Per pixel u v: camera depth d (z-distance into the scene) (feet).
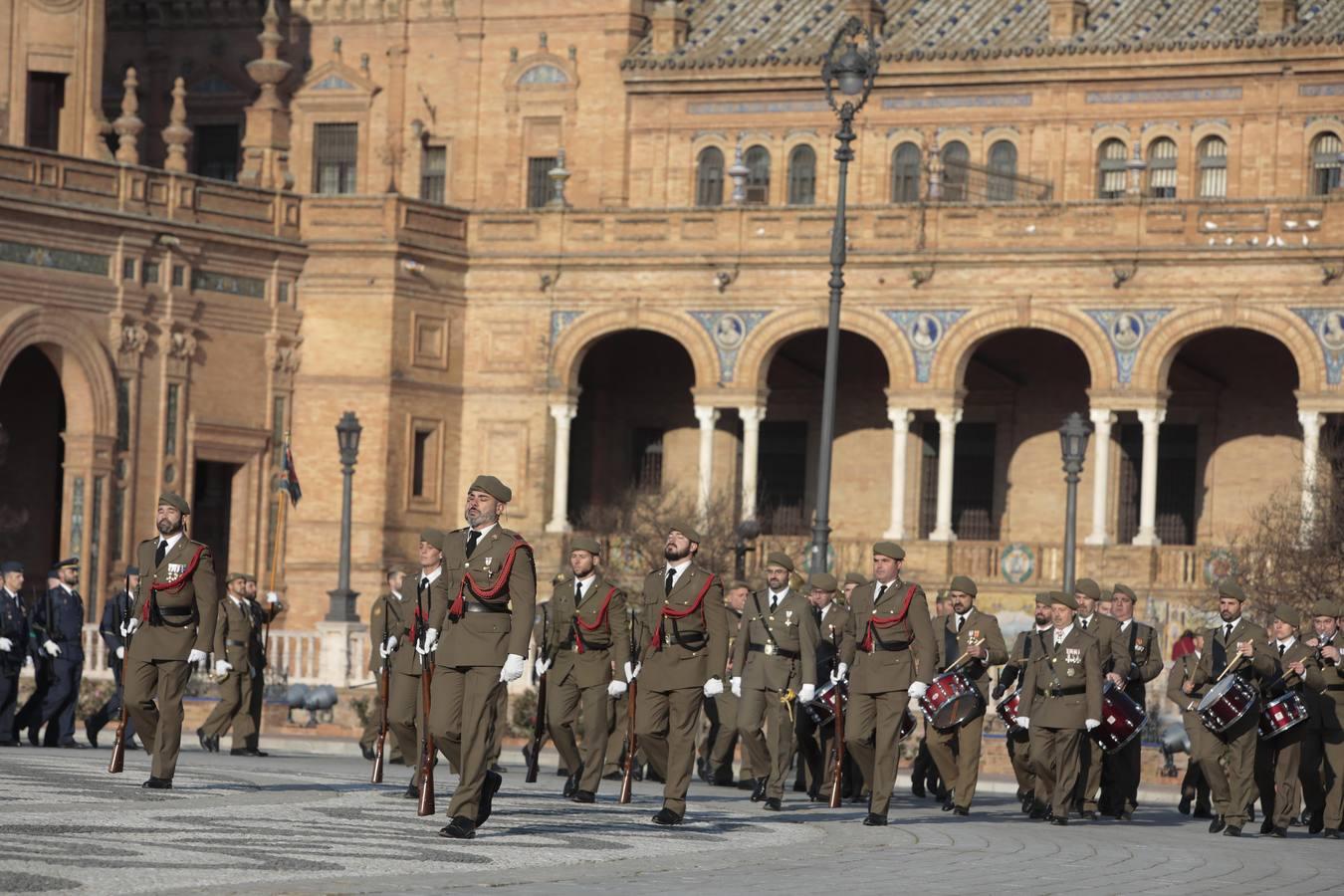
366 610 274.57
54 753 147.64
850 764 137.49
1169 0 288.30
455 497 285.23
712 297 277.85
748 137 300.61
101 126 284.82
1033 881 89.15
